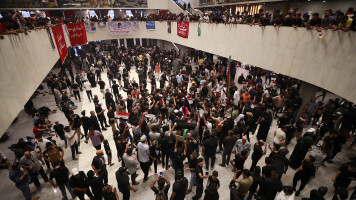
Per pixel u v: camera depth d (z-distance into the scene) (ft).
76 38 56.34
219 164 22.53
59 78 45.50
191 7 78.13
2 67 16.46
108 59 64.18
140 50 75.77
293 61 26.50
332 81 21.15
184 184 14.61
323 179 20.35
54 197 19.35
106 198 14.39
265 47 31.19
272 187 14.53
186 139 21.43
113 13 83.25
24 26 24.09
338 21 21.31
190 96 31.37
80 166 23.24
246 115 26.63
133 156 18.92
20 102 19.21
